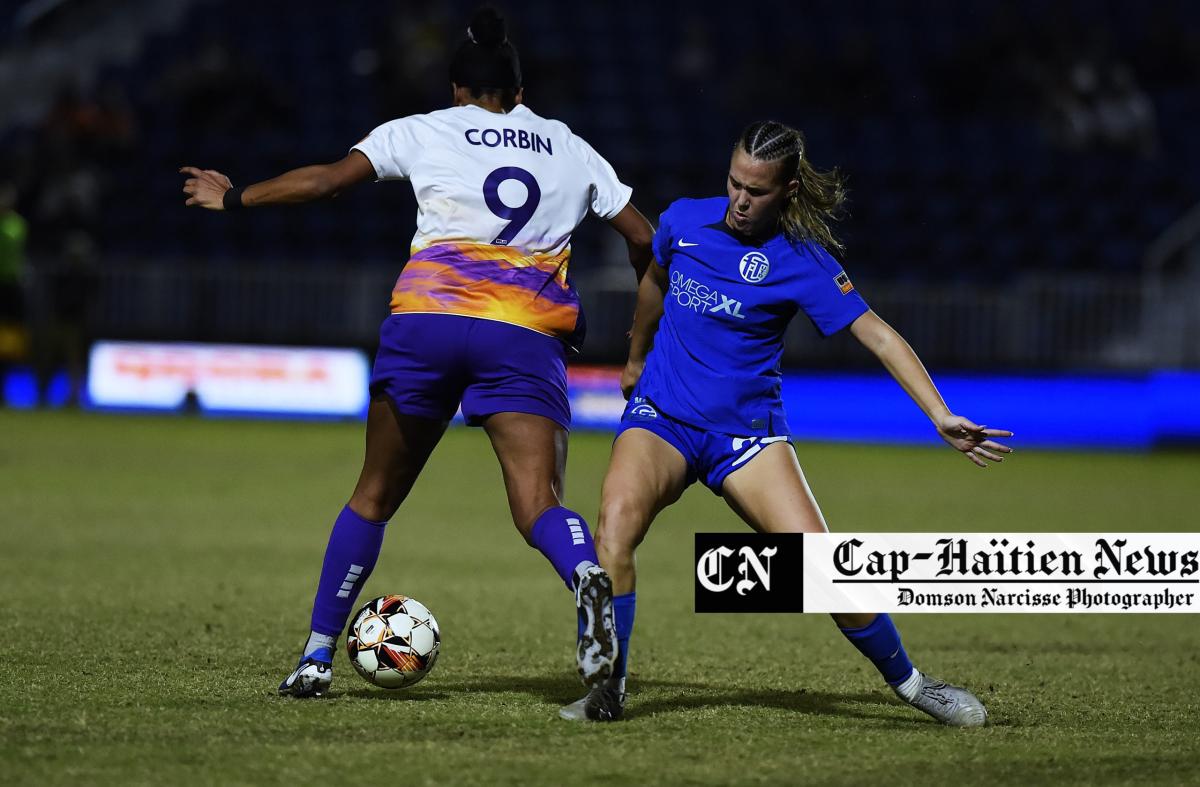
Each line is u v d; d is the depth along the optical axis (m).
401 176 17.67
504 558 33.03
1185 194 83.50
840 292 17.31
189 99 84.06
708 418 17.47
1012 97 86.00
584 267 77.62
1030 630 25.58
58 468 48.12
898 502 44.97
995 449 16.81
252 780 14.24
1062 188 83.44
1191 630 25.83
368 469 18.00
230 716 16.88
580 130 85.19
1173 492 49.34
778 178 16.73
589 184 18.00
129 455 52.69
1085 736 17.09
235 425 66.44
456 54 18.11
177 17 94.81
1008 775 15.12
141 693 18.03
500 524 39.00
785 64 86.44
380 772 14.60
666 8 94.00
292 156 83.12
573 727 16.78
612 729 16.75
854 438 69.88
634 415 17.86
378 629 18.31
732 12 94.38
